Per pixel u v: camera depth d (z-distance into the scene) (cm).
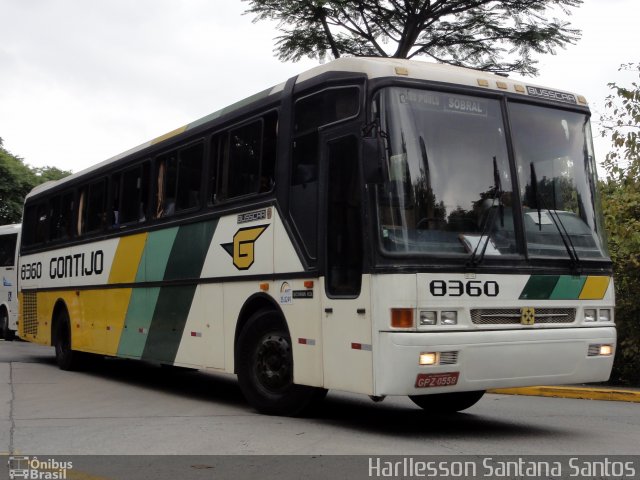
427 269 705
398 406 1009
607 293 806
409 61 812
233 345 931
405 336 690
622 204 1205
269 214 878
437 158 745
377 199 719
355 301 734
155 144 1171
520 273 748
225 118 991
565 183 812
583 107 851
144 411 938
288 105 866
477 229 743
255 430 786
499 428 820
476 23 2045
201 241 1012
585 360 777
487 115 784
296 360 817
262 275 880
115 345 1246
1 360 1664
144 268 1163
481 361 714
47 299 1560
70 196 1490
